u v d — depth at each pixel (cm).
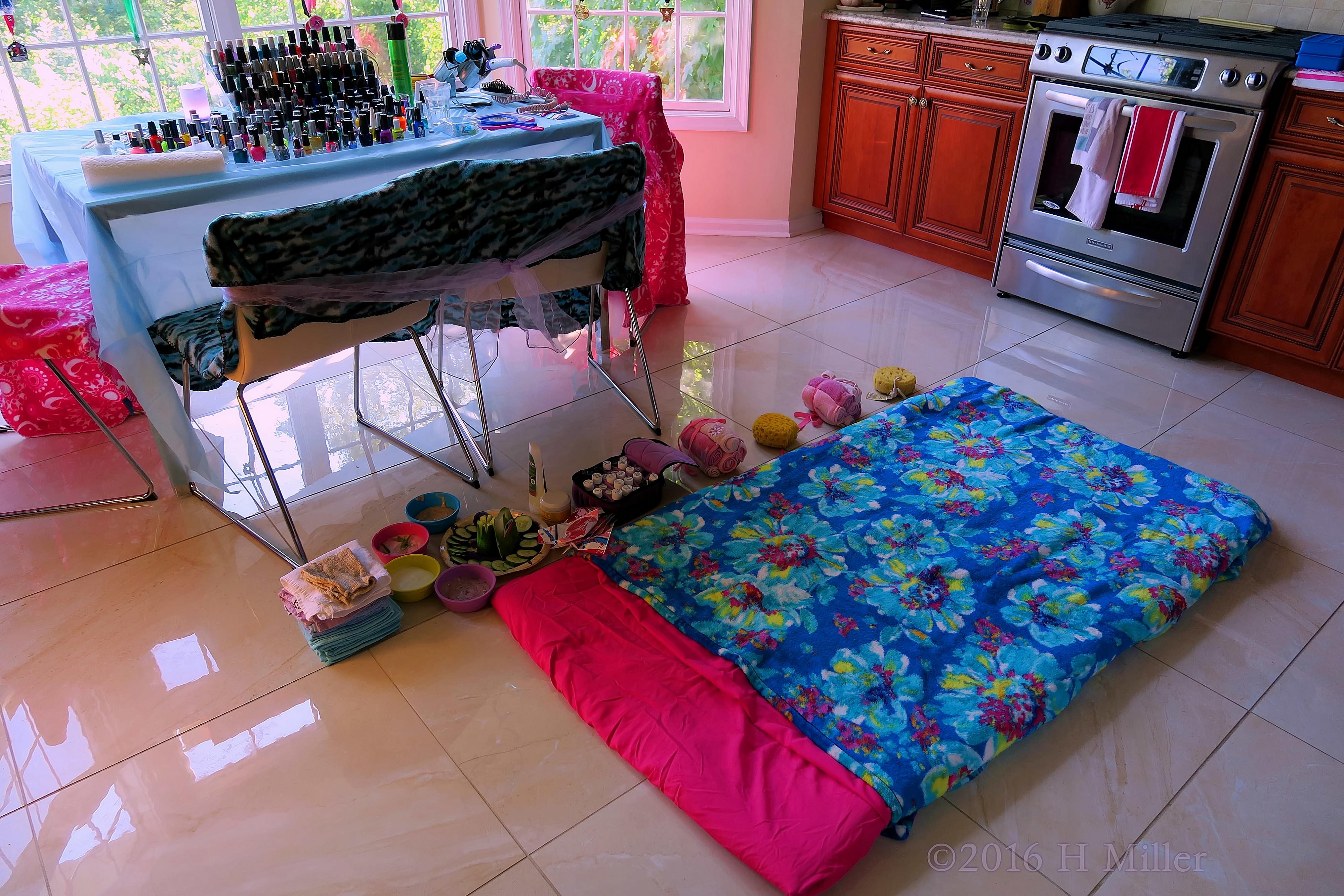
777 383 295
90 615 199
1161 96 291
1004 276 357
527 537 217
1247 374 304
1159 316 313
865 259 401
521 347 317
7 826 155
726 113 404
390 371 301
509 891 145
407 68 282
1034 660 179
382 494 239
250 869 148
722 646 184
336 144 250
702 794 155
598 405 281
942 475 240
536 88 321
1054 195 331
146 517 230
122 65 317
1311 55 260
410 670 186
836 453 249
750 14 378
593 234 228
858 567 207
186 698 179
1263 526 222
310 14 292
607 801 160
